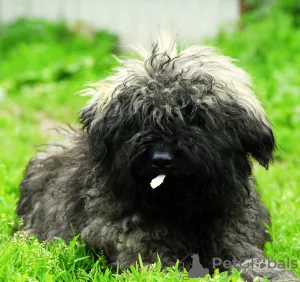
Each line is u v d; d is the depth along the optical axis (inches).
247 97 212.4
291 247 228.4
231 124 203.6
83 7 713.0
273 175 334.0
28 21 707.4
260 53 559.2
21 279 178.9
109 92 212.4
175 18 686.5
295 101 452.1
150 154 193.2
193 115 197.6
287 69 501.7
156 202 204.7
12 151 374.0
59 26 703.7
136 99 201.6
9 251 197.2
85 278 194.1
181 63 209.9
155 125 196.2
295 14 612.7
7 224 243.3
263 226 234.4
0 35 704.4
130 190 203.3
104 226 211.0
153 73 209.3
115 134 203.9
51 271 193.5
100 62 608.7
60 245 208.1
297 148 395.2
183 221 209.8
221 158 198.7
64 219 225.5
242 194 212.1
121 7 700.7
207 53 220.2
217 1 676.7
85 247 215.0
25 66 619.8
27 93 564.4
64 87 563.8
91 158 216.4
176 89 199.8
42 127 478.0
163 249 208.7
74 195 224.1
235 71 219.3
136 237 208.8
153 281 182.7
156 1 692.1
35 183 257.4
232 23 636.7
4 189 292.4
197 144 193.9
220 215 211.3
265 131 214.7
